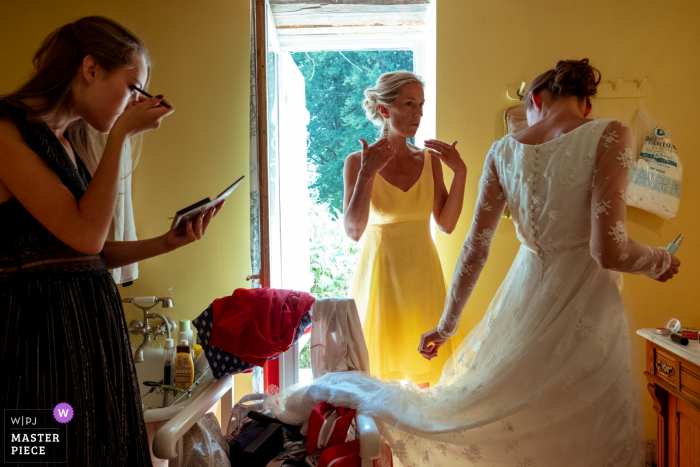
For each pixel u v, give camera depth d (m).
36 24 2.20
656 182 2.02
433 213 1.93
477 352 1.39
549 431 1.17
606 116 2.12
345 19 2.34
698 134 2.10
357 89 2.51
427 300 1.81
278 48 2.37
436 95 2.15
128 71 0.97
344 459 1.30
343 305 1.73
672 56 2.09
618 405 1.12
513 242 2.15
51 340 0.88
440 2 2.13
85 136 1.12
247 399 1.85
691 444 1.45
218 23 2.21
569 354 1.16
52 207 0.86
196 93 2.23
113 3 2.20
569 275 1.20
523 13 2.12
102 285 0.98
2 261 0.89
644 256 1.10
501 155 1.29
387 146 1.70
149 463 1.07
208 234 2.25
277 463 1.50
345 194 1.91
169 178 2.24
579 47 2.11
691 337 1.51
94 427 0.93
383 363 1.81
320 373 1.73
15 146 0.86
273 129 2.17
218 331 1.68
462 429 1.26
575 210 1.16
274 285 2.12
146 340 2.10
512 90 2.12
